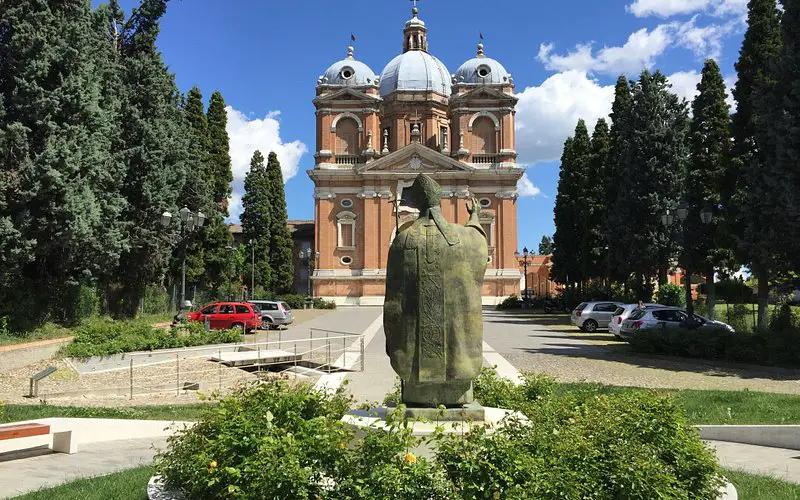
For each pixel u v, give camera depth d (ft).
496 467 17.26
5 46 62.95
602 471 18.37
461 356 23.99
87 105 67.87
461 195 205.98
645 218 117.19
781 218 67.46
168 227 95.04
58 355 60.44
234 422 19.81
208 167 141.18
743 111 81.46
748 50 81.66
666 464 20.07
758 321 77.20
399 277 24.59
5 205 59.57
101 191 74.49
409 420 20.42
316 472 17.62
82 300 77.61
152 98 96.58
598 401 23.90
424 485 17.06
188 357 66.69
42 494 23.59
